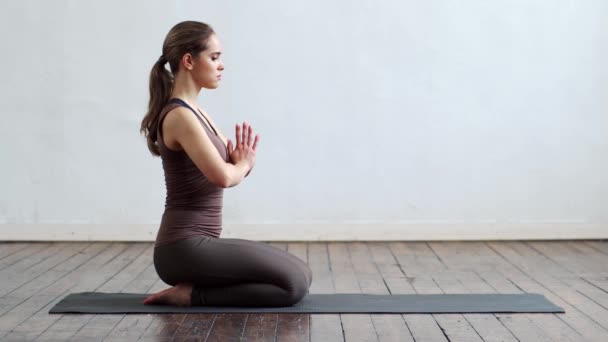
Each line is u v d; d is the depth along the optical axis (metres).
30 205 5.31
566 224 5.32
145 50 5.22
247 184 5.29
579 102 5.26
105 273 4.20
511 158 5.29
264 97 5.24
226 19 5.19
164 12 5.20
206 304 3.32
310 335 2.93
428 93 5.25
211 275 3.26
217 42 3.29
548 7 5.21
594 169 5.30
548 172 5.30
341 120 5.26
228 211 5.31
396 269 4.32
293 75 5.23
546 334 2.94
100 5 5.20
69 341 2.85
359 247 5.08
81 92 5.25
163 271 3.32
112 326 3.05
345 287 3.83
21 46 5.21
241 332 2.96
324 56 5.22
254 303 3.31
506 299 3.51
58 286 3.86
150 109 3.28
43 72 5.23
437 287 3.82
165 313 3.24
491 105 5.26
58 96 5.25
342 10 5.20
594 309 3.33
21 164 5.29
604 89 5.25
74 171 5.29
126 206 5.31
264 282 3.29
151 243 5.26
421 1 5.20
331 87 5.24
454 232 5.32
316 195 5.30
